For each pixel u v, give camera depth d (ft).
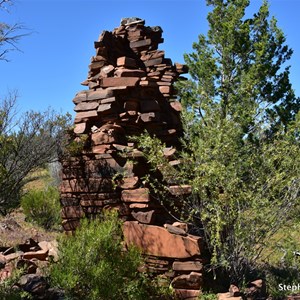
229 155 24.88
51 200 44.96
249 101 33.01
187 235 22.86
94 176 25.96
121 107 27.43
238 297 21.33
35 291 19.89
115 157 25.50
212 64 44.16
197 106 29.22
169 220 24.79
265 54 43.96
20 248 26.96
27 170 34.12
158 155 24.22
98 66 29.63
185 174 24.81
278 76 44.68
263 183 25.36
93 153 26.25
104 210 24.62
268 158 25.75
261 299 22.88
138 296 20.89
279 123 37.76
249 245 24.30
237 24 45.27
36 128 33.63
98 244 20.71
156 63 31.96
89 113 27.43
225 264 23.15
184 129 27.99
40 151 33.55
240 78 41.81
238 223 23.72
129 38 33.32
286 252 27.09
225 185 23.91
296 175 25.03
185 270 22.41
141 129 27.81
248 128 32.32
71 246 20.81
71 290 19.99
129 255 21.35
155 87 28.35
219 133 24.40
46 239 35.50
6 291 19.26
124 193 24.67
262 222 24.16
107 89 27.17
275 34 46.16
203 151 24.72
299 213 25.27
